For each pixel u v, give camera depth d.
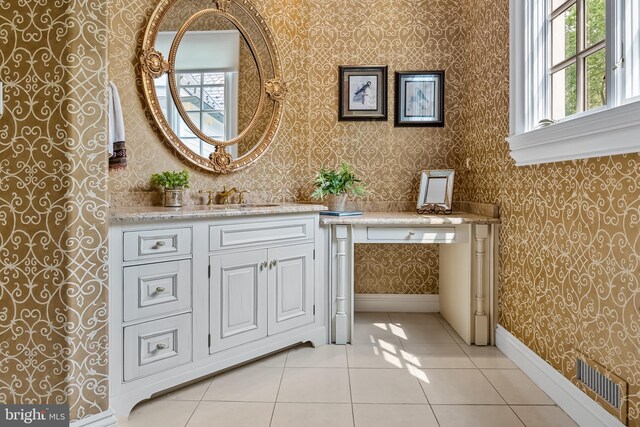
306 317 2.61
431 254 3.40
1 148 1.55
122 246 1.79
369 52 3.32
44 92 1.53
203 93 2.72
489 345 2.65
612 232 1.54
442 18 3.30
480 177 2.94
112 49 2.30
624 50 1.52
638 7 1.49
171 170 2.59
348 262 2.73
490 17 2.72
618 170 1.50
